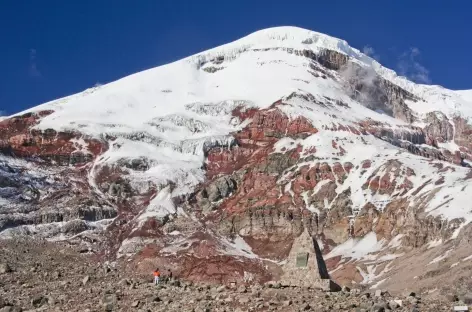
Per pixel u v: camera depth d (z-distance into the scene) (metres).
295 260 53.66
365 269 140.00
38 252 127.75
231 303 42.91
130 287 54.84
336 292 46.31
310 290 47.66
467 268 98.94
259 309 40.47
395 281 118.75
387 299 41.38
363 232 164.25
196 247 158.50
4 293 57.47
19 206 174.00
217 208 186.75
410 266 128.12
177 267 146.75
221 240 168.00
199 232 169.25
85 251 154.50
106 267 89.25
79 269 82.00
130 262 150.12
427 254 131.25
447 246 127.81
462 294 43.31
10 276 71.12
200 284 57.38
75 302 49.25
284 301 41.44
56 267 87.06
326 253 161.00
